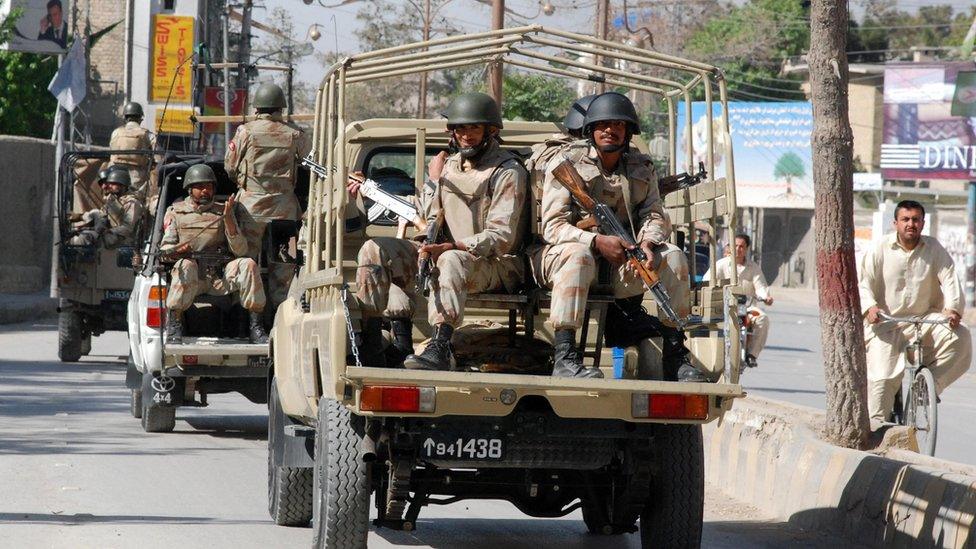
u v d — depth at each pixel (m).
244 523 11.48
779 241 88.94
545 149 9.88
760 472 13.04
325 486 9.17
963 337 14.68
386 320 9.77
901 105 68.56
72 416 18.42
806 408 13.95
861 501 10.93
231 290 17.03
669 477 9.69
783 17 88.62
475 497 9.86
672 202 11.08
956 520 9.48
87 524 11.09
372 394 8.40
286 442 10.52
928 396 14.24
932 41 99.94
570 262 9.02
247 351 16.48
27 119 57.22
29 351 28.28
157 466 14.44
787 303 71.50
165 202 18.17
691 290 10.34
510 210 9.37
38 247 45.00
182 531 10.96
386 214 12.31
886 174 68.88
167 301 16.69
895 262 14.69
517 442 9.01
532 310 9.62
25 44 43.69
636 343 9.64
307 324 10.14
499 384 8.46
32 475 13.45
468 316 10.51
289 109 22.45
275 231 17.97
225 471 14.34
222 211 17.52
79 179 26.80
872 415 14.85
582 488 10.41
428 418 8.89
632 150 10.04
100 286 25.39
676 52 83.19
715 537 11.28
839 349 12.28
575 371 8.86
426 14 43.00
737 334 8.98
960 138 66.69
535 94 31.45
